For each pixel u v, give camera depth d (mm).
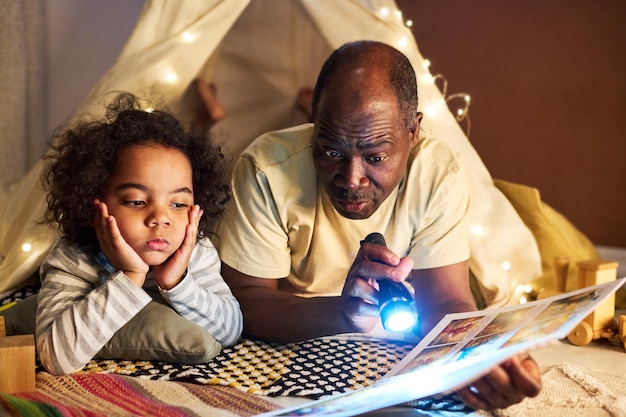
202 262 1576
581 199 2898
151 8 2082
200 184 1617
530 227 2326
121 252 1385
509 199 2373
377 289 1294
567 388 1429
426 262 1614
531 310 1286
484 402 1255
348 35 2104
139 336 1494
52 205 1565
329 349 1609
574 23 2830
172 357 1498
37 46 2920
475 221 2080
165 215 1434
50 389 1356
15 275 1882
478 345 1202
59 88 3014
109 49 3025
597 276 1821
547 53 2891
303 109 2895
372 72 1406
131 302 1392
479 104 3047
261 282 1636
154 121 1529
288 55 2900
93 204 1451
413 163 1611
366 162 1416
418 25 3131
